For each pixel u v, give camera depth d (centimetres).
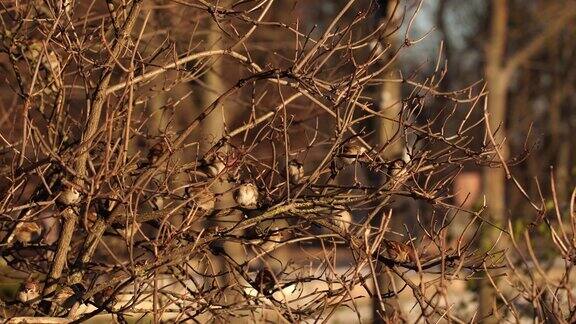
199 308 962
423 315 793
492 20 3312
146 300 991
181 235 909
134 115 1148
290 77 918
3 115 1196
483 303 1623
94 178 834
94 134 888
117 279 903
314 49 901
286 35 1448
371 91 1477
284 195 941
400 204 1585
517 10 3875
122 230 963
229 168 912
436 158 958
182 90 1418
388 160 988
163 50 1011
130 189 865
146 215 920
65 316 902
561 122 4250
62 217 943
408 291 1788
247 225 894
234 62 1275
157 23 1281
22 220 916
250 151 973
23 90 1016
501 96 3203
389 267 888
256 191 932
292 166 950
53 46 1075
